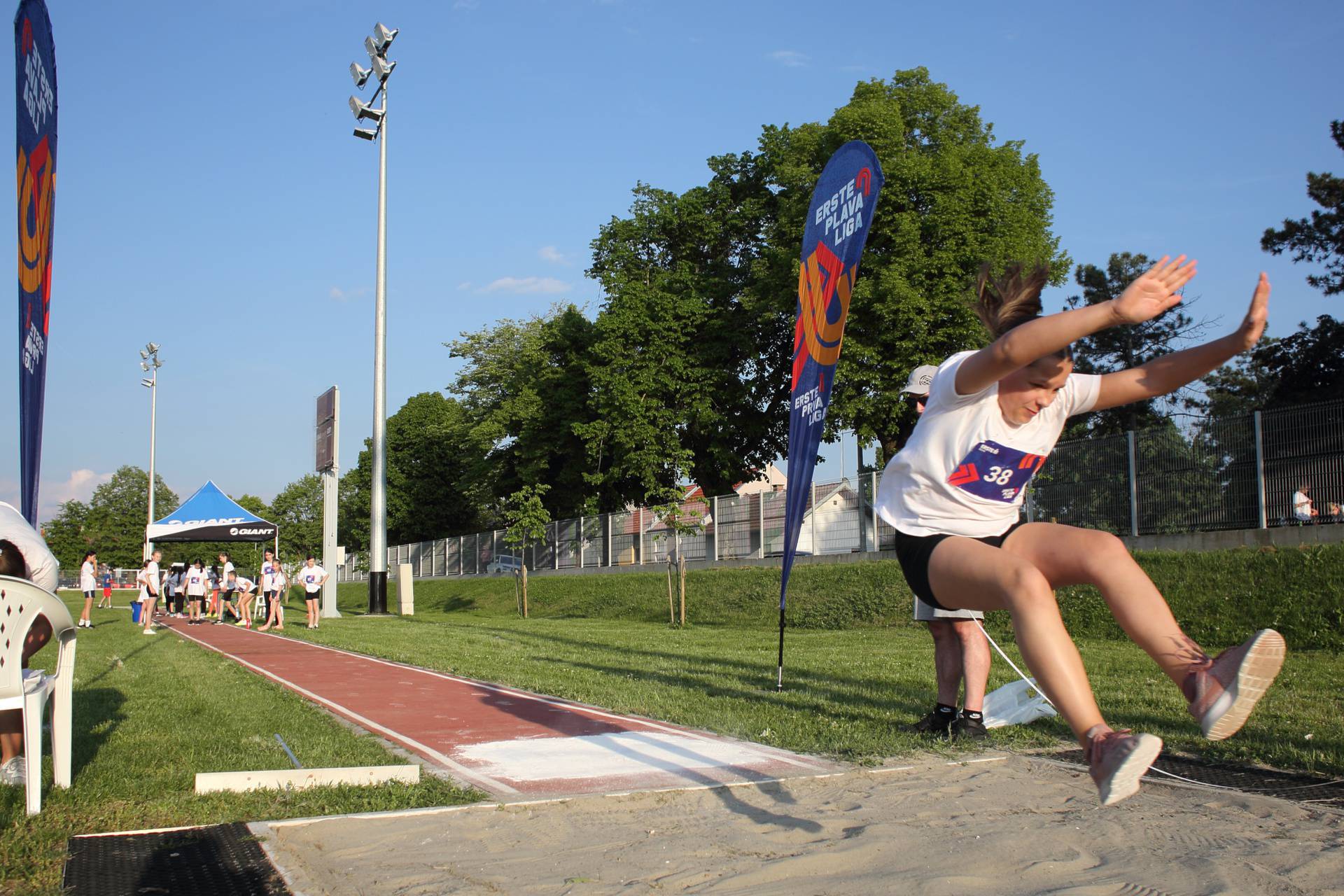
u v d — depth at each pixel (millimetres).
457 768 5375
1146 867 3484
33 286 8273
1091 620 16484
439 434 63656
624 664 11867
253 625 25031
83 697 8859
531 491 32656
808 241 8789
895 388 30125
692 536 31500
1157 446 18078
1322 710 7195
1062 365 3025
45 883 3318
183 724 7098
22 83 8328
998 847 3738
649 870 3508
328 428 30109
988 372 2787
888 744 5914
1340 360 28531
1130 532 18453
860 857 3639
